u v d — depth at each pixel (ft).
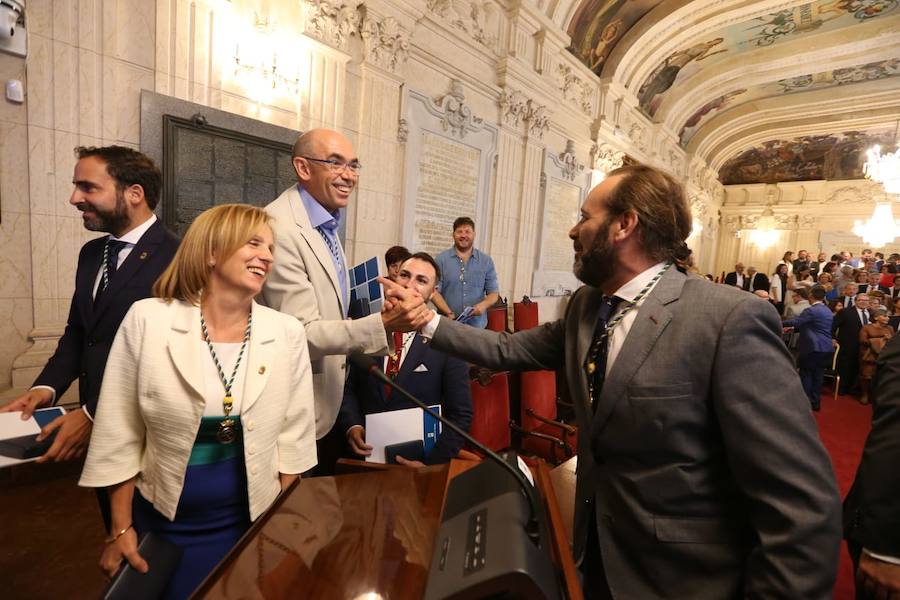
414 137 13.57
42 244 7.30
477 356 4.09
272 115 9.96
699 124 35.45
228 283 3.29
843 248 41.70
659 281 3.00
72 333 4.80
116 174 4.35
